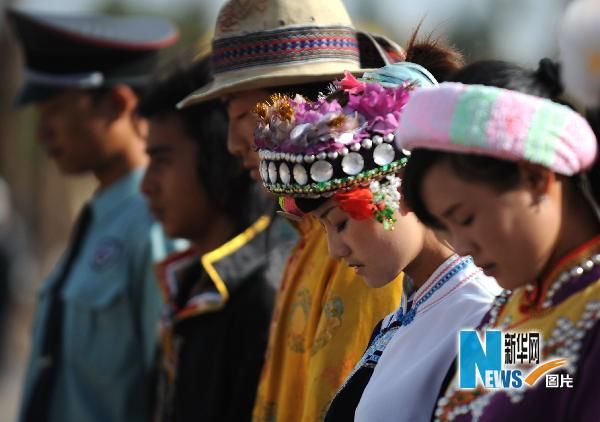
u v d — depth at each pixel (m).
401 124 5.06
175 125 10.15
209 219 10.19
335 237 6.31
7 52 35.94
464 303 6.05
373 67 8.10
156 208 10.45
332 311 7.30
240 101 7.92
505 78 5.06
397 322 6.60
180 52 10.77
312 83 7.77
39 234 36.47
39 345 12.59
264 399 8.08
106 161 12.85
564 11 5.00
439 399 5.68
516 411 5.06
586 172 4.96
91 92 12.83
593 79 4.72
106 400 12.04
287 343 7.95
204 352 9.48
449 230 5.08
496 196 4.82
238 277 9.43
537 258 4.96
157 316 11.76
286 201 6.56
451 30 8.27
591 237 5.04
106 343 12.07
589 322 4.90
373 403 6.07
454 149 4.81
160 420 10.26
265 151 6.29
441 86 4.92
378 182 6.08
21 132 37.69
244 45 7.83
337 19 7.85
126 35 13.24
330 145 6.01
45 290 12.95
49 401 12.38
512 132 4.72
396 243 6.17
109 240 12.42
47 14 13.64
